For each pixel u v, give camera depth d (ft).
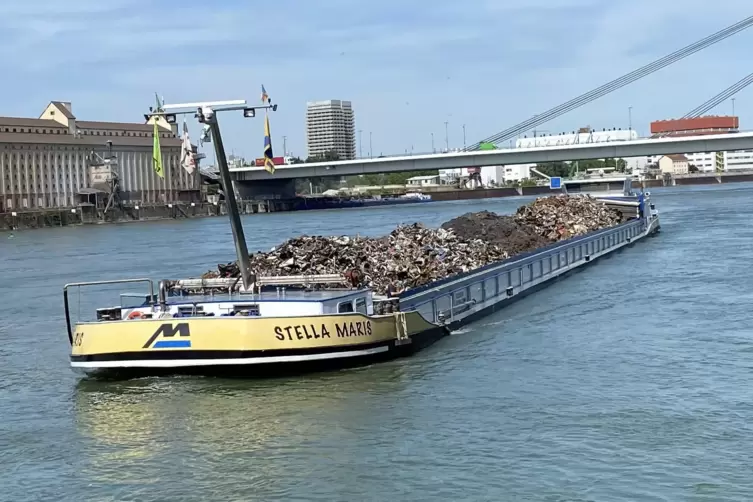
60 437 63.82
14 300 151.94
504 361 81.92
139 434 63.46
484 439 59.72
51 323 121.90
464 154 534.78
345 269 106.11
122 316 79.46
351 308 81.25
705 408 65.46
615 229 188.14
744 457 55.42
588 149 501.97
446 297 97.71
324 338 75.31
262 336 73.26
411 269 109.91
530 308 113.50
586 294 124.06
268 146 79.15
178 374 76.13
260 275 96.99
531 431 61.11
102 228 510.99
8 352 98.68
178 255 244.22
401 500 50.29
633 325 97.81
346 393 71.31
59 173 653.30
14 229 551.59
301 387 73.10
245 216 628.69
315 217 502.38
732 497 49.67
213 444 60.54
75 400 73.41
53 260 251.80
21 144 621.72
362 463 55.98
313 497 51.13
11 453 60.70
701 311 104.94
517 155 520.83
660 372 76.18
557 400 68.44
